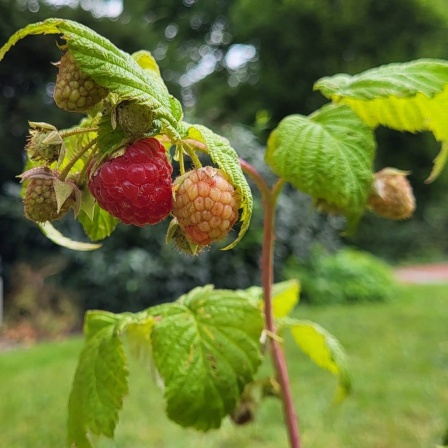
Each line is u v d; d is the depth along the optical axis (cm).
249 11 235
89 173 12
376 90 16
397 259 248
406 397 59
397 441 49
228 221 12
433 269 224
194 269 103
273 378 20
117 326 17
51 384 65
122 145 12
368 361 73
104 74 11
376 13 225
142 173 11
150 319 18
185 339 16
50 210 12
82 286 103
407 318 101
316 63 231
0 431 52
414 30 231
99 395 17
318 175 15
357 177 15
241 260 107
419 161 228
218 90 240
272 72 236
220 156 12
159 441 50
